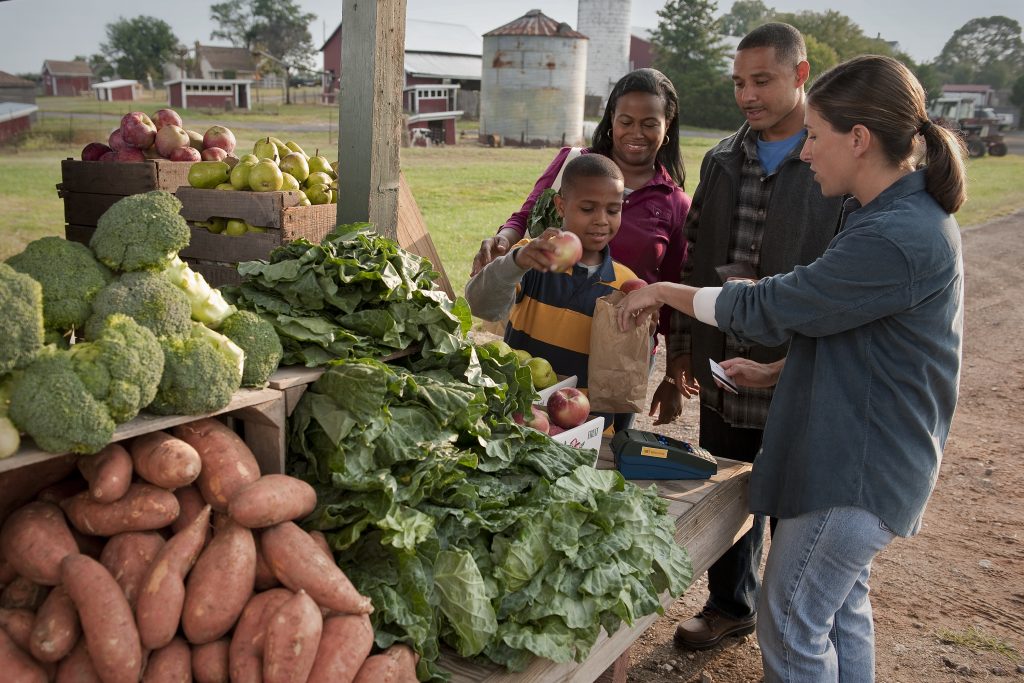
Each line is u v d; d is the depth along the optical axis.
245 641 1.64
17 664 1.54
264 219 3.35
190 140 4.27
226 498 1.76
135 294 1.76
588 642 2.04
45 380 1.53
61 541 1.67
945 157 2.19
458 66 51.97
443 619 1.93
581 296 3.23
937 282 2.18
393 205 3.33
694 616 4.06
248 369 1.90
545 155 31.67
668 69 54.88
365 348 2.20
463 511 2.06
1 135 22.72
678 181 4.00
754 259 3.40
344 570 1.91
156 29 63.88
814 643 2.49
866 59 2.24
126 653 1.54
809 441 2.38
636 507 2.32
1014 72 88.88
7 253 9.62
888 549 4.85
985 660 3.80
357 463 1.97
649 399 7.47
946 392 2.35
